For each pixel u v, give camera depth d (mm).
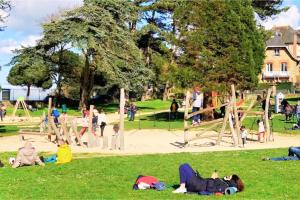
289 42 120500
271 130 33938
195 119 39594
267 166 21531
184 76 46375
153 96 90438
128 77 69938
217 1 46750
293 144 30719
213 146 30078
